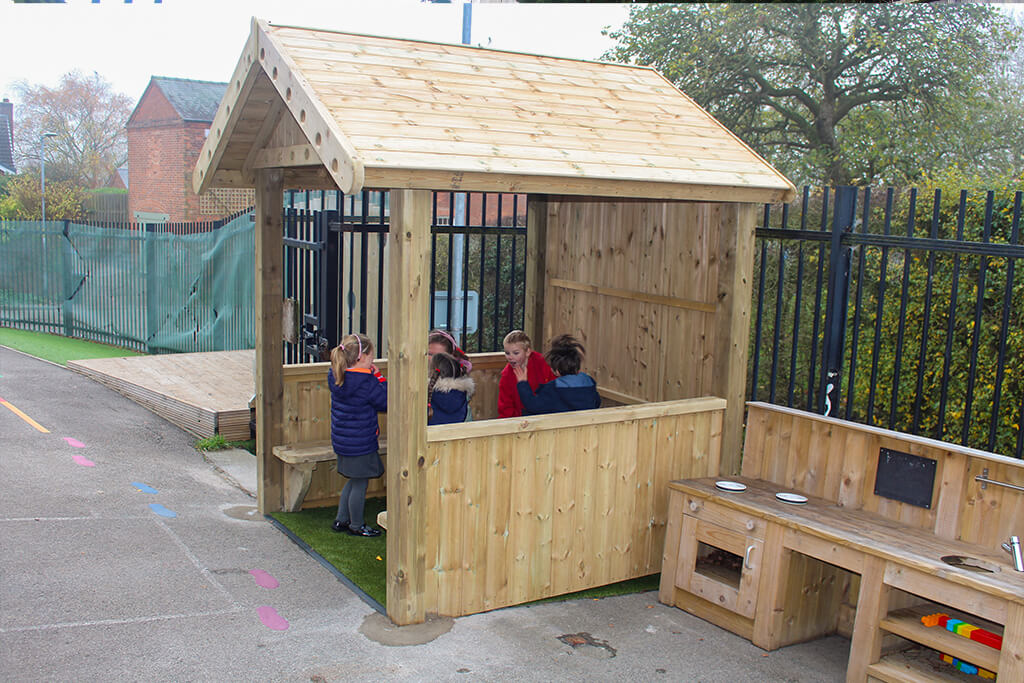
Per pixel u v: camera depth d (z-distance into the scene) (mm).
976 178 12703
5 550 5078
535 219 7359
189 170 33750
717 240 5723
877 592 4102
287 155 5426
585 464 5105
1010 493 4176
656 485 5461
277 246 6152
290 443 6402
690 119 5973
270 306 6172
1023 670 3582
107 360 10719
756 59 16547
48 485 6359
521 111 5148
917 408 4906
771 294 11406
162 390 9055
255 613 4598
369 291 8750
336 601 4832
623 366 6660
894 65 16000
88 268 14680
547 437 4918
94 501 6129
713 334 5762
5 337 14297
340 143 4031
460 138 4523
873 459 4766
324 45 5035
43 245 15375
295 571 5230
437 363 5559
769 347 11422
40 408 8648
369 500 6961
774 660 4488
